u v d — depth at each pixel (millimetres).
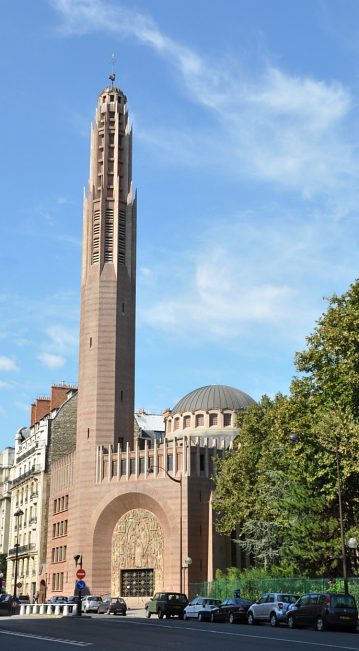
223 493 72938
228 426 99625
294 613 43562
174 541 83875
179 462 86625
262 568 70500
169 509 85125
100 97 109438
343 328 54938
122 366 97688
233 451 82938
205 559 83500
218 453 87625
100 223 102188
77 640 29969
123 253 102500
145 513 88125
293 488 60219
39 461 114750
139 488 88000
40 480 113312
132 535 88375
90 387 96250
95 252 101812
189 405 102250
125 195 105000
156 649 25828
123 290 100625
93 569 88875
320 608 41469
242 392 105812
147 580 86125
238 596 60875
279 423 57781
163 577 84688
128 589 87438
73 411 117500
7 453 140875
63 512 101562
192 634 34688
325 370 56000
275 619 45938
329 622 40531
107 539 89812
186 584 81062
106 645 27406
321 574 59344
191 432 99625
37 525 111688
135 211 104875
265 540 66875
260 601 48500
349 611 40812
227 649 26156
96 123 107438
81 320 100875
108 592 88188
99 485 91438
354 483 54719
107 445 93375
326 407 54625
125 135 107438
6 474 139125
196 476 85562
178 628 40000
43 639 30250
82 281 102312
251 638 32344
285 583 58281
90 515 90875
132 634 34188
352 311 54562
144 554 86688
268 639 31812
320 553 57125
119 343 98188
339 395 55250
